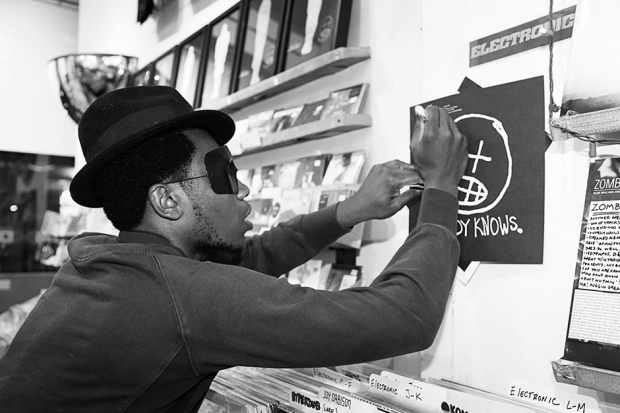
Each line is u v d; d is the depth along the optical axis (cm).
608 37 85
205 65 243
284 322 87
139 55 323
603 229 92
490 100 116
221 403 122
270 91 195
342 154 165
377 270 153
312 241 138
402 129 146
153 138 103
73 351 94
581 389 99
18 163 435
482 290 118
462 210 121
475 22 121
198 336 90
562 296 103
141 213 105
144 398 95
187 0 273
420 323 89
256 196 204
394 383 109
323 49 167
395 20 150
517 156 111
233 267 96
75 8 454
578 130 88
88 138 108
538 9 108
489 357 117
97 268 100
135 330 92
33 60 438
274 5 198
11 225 435
